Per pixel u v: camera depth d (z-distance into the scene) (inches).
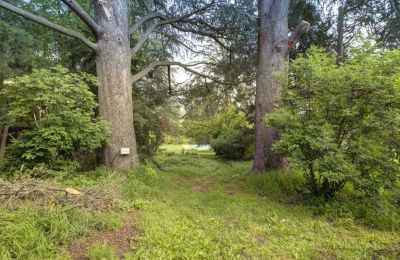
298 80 181.0
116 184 174.1
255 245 113.2
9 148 189.6
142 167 237.3
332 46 321.1
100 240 109.7
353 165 150.5
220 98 402.0
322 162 153.2
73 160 210.4
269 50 256.2
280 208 164.9
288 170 234.8
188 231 122.5
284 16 256.2
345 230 132.3
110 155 234.4
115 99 236.8
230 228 132.7
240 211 159.6
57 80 185.3
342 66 165.3
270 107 250.4
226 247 109.9
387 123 145.9
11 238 90.1
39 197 123.1
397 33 289.0
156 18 319.9
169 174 287.7
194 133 622.5
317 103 169.2
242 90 383.9
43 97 173.6
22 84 182.9
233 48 336.8
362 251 109.7
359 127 160.9
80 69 297.1
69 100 186.1
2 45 229.0
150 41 341.1
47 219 105.7
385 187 148.9
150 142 326.6
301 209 161.3
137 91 324.5
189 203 175.8
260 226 136.3
